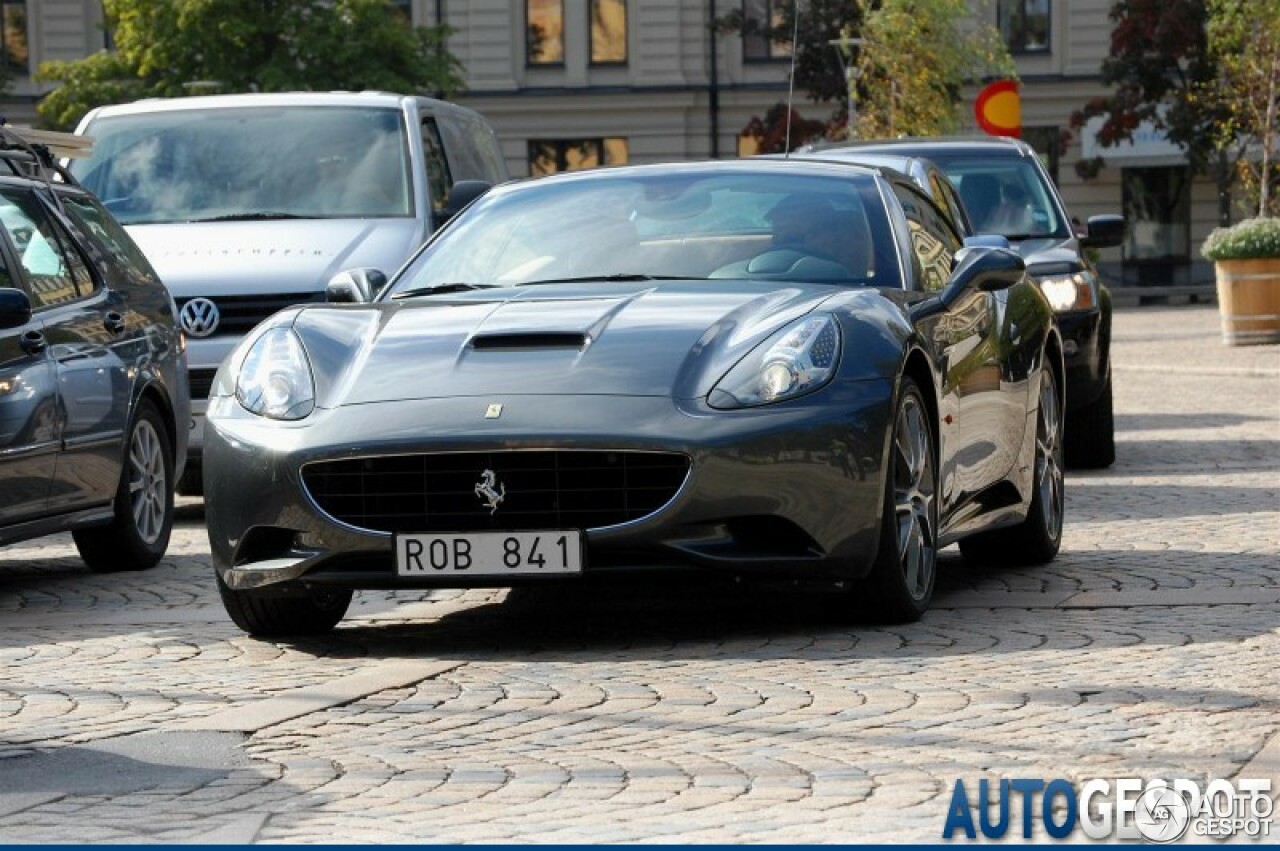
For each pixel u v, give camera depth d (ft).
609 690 27.73
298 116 62.95
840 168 37.88
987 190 67.26
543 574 30.17
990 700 26.20
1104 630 31.55
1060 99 245.65
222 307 56.70
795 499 30.27
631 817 20.67
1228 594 34.86
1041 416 40.60
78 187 46.96
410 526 30.60
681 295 33.14
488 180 69.51
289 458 30.99
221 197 60.59
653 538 29.91
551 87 246.47
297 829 20.51
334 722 26.02
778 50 246.27
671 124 245.04
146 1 199.82
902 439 32.30
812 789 21.70
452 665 29.96
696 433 29.96
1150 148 241.35
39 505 40.47
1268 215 183.21
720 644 31.37
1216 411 81.05
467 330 32.32
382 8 202.08
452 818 20.84
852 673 28.43
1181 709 25.35
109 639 34.14
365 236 58.34
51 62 208.54
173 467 46.52
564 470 30.12
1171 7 227.81
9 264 41.47
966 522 36.19
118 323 44.62
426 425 30.45
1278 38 179.73
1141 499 51.65
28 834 20.61
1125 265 248.32
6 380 39.63
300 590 31.63
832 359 31.22
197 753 24.31
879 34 179.83
